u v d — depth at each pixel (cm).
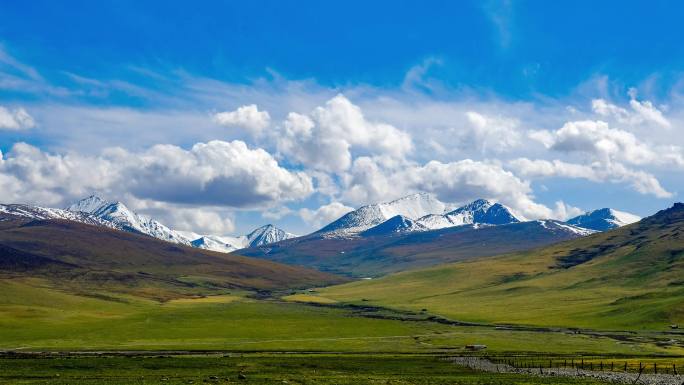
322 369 11625
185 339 19938
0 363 11869
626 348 17650
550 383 9112
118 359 13088
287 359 13562
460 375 10662
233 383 8656
